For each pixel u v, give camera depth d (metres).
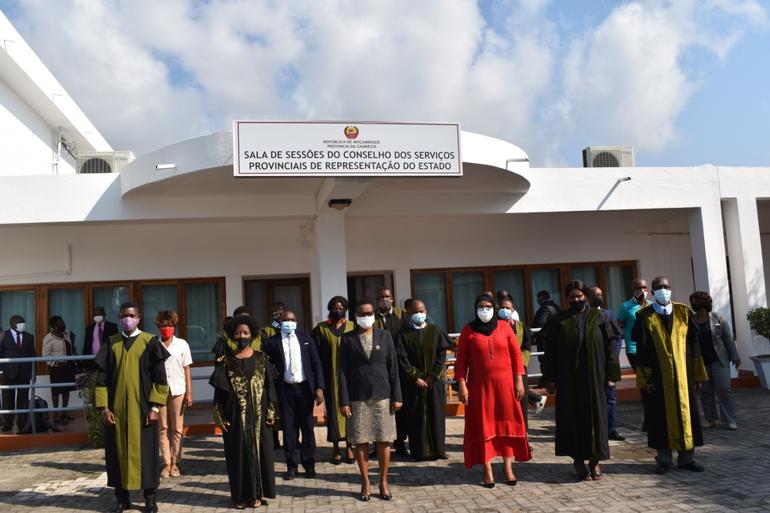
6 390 9.74
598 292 7.92
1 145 13.84
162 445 7.15
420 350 7.35
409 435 7.42
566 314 6.56
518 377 6.43
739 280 12.00
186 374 7.47
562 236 13.59
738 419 8.98
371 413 6.06
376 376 6.09
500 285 13.38
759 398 10.48
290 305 13.23
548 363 6.59
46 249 11.98
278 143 8.41
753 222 11.98
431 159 8.74
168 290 12.35
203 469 7.47
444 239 13.16
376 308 8.52
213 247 12.42
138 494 6.59
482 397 6.34
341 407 6.16
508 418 6.34
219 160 8.74
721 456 7.03
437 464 7.27
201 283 12.44
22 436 8.98
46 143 16.72
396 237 12.98
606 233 13.73
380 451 6.09
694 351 6.81
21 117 15.05
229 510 5.93
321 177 8.49
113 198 10.31
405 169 8.67
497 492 6.09
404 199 11.01
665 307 6.60
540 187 11.40
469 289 13.27
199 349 12.28
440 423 7.40
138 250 12.23
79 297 12.10
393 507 5.79
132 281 12.19
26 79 14.12
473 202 11.18
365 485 6.06
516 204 11.30
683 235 13.99
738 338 12.02
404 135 8.70
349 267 12.75
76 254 12.05
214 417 6.07
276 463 7.61
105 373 6.03
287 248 12.59
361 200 10.87
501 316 7.16
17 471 7.66
